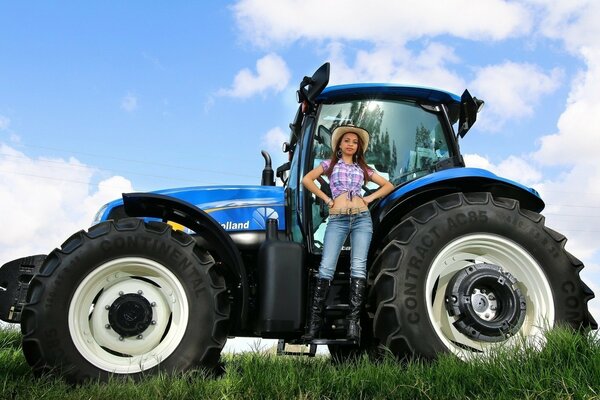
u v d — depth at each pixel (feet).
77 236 12.04
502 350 10.61
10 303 14.49
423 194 12.88
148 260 11.95
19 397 9.78
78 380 11.16
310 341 11.96
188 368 11.52
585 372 9.61
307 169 13.47
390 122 13.96
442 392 9.68
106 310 11.84
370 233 12.43
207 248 14.11
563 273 12.19
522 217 12.30
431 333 11.40
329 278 12.24
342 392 10.03
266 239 12.87
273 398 9.71
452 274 12.22
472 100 13.46
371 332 13.07
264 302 12.07
